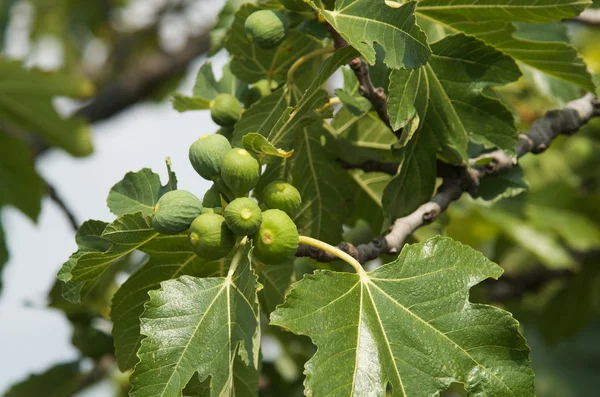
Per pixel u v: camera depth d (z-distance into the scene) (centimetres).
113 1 575
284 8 220
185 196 205
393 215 220
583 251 317
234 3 230
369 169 227
